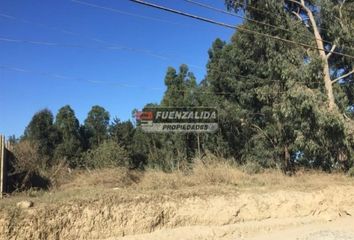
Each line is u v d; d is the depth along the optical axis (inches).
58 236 590.2
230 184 848.3
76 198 637.3
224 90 1392.7
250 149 1311.5
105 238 624.4
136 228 652.7
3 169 625.0
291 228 792.3
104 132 1840.6
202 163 898.7
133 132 1590.8
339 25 1139.3
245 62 1309.1
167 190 743.1
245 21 1114.1
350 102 1268.5
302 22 1157.7
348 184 946.1
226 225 735.1
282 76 1035.3
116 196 669.9
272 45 1053.8
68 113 1764.3
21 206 587.2
